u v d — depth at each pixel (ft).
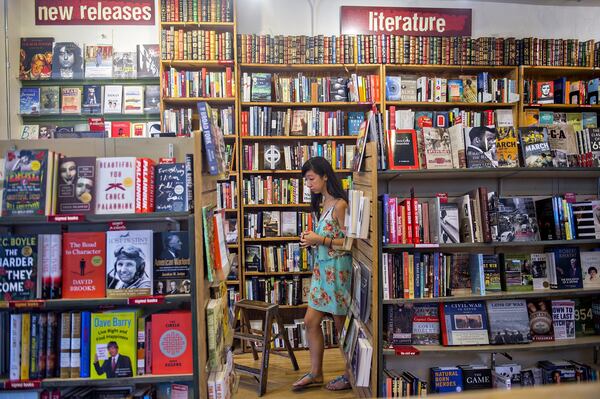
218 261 6.68
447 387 8.04
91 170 6.09
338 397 9.16
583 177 9.17
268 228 13.10
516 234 8.24
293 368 11.03
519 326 8.15
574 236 8.36
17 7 12.98
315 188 9.20
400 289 7.91
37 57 12.96
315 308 9.32
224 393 6.45
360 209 7.88
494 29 14.57
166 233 6.13
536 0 14.56
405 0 14.25
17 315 6.07
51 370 6.09
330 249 9.13
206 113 6.45
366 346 7.73
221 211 7.63
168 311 6.37
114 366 6.07
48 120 13.28
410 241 7.92
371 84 13.37
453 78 14.32
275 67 13.39
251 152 13.15
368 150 8.13
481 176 8.73
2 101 12.16
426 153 8.09
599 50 13.88
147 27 13.61
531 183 9.08
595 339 8.34
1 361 6.26
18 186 5.90
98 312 6.15
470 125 13.51
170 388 6.44
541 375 8.36
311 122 13.30
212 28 13.20
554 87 14.10
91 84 13.35
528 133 8.33
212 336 6.35
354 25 14.11
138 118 13.50
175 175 6.21
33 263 6.01
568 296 8.75
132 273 6.04
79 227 6.99
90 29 13.47
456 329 8.03
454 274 8.15
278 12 14.06
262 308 9.82
